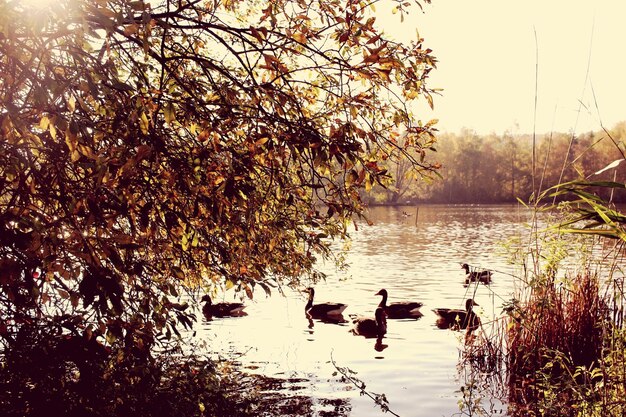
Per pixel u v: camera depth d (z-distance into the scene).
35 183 4.68
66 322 5.66
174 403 7.03
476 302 18.22
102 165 4.29
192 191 5.23
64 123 4.31
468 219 63.91
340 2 6.24
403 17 5.90
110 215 4.67
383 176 5.53
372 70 5.64
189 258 6.38
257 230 6.34
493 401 9.16
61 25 4.47
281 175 6.07
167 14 5.94
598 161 64.75
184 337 12.50
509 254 11.10
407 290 21.02
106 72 5.00
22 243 4.05
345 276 24.23
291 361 11.39
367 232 47.66
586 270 10.26
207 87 6.10
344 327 15.03
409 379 10.45
